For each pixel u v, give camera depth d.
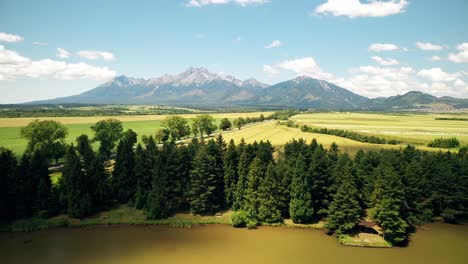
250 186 101.25
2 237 89.19
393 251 82.88
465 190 100.25
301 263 76.06
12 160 100.75
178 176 107.00
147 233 93.00
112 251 81.50
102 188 104.38
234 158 109.62
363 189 101.69
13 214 98.19
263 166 103.50
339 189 90.44
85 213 100.12
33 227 94.12
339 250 83.00
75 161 101.69
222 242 87.31
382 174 96.44
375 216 88.56
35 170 101.56
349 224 88.31
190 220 100.81
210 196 105.06
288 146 132.88
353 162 109.62
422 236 92.69
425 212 100.62
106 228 96.06
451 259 78.88
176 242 87.19
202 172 103.31
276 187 99.75
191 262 76.19
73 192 99.19
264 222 99.38
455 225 100.94
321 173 101.62
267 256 79.31
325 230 95.56
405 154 119.62
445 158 111.12
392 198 86.56
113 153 166.50
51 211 99.31
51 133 142.88
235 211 104.62
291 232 94.31
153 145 116.94
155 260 77.12
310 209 97.56
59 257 78.06
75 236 90.31
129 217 101.56
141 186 108.12
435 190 103.25
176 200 107.56
